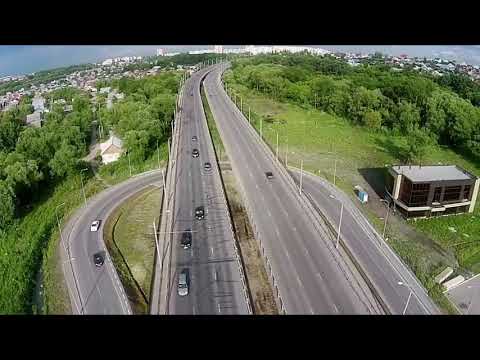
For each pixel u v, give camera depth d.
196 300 56.47
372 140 141.50
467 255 78.62
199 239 72.00
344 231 82.06
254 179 96.50
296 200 86.06
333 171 112.25
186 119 147.25
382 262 72.31
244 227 76.38
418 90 172.25
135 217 88.56
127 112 150.50
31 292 67.69
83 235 82.38
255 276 62.12
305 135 141.62
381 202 97.31
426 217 90.69
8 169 97.88
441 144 143.50
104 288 65.69
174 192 89.94
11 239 82.81
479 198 98.56
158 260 64.81
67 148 113.88
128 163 118.62
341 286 59.53
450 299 65.69
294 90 183.38
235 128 136.00
